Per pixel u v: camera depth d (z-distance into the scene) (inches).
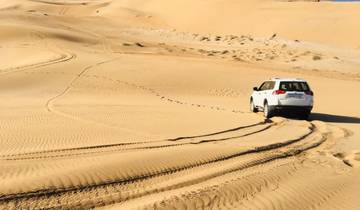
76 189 797.9
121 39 6806.1
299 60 5684.1
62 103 2271.2
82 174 885.8
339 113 2422.5
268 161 1075.9
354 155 1190.9
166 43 6983.3
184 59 4618.6
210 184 867.4
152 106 2224.4
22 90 2994.6
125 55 4761.3
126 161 994.7
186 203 757.9
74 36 6210.6
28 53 4845.0
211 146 1204.5
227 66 4276.6
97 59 4315.9
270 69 4453.7
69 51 4867.1
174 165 987.3
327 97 3179.1
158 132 1430.9
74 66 3887.8
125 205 733.9
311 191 860.0
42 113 1824.6
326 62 5644.7
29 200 729.6
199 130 1498.5
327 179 946.7
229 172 958.4
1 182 813.2
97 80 3408.0
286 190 857.5
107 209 713.0
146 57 4640.8
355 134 1587.1
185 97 3038.9
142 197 780.0
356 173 1007.0
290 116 2139.5
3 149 1127.6
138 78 3567.9
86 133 1375.5
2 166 940.0
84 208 713.6
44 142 1227.2
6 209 687.1
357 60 6245.1
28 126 1485.0
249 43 7126.0
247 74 3954.2
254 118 1875.0
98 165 956.6
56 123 1561.3
